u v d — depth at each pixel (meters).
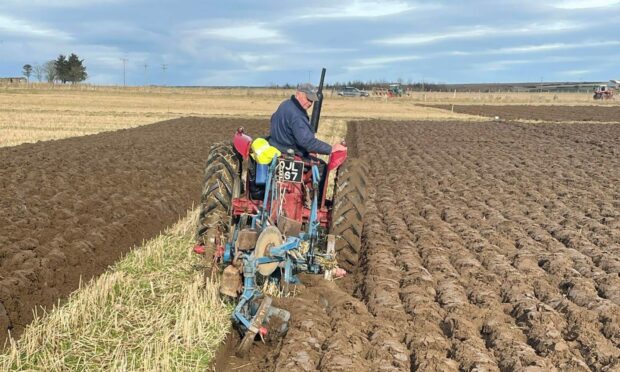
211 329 5.10
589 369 4.56
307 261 5.92
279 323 4.95
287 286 5.52
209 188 6.29
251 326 4.74
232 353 4.96
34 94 56.06
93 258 7.19
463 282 6.57
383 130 27.59
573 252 7.79
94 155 15.70
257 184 6.04
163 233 8.54
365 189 6.67
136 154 16.00
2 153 15.96
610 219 9.59
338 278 6.69
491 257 7.48
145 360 4.46
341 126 29.59
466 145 21.23
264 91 79.81
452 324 5.32
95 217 8.89
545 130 27.67
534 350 4.93
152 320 5.27
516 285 6.50
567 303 5.87
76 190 11.03
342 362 4.42
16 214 8.88
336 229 6.51
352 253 6.59
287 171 5.80
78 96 54.97
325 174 6.36
